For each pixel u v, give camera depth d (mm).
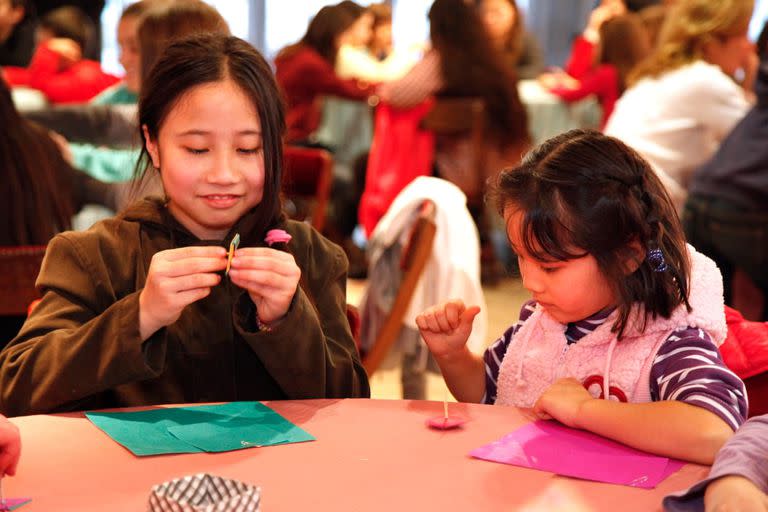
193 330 1414
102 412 1180
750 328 1414
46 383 1248
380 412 1202
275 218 1460
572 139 1299
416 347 2400
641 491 976
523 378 1413
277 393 1452
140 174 1585
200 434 1105
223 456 1048
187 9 2453
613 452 1076
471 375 1485
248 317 1343
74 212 2787
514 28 5867
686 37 3170
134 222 1458
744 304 2922
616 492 972
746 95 3459
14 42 5199
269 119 1383
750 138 2713
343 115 5621
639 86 3293
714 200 2787
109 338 1217
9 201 2270
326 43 5285
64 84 4316
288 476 995
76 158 2871
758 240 2715
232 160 1362
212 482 881
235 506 828
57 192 2377
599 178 1242
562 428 1154
